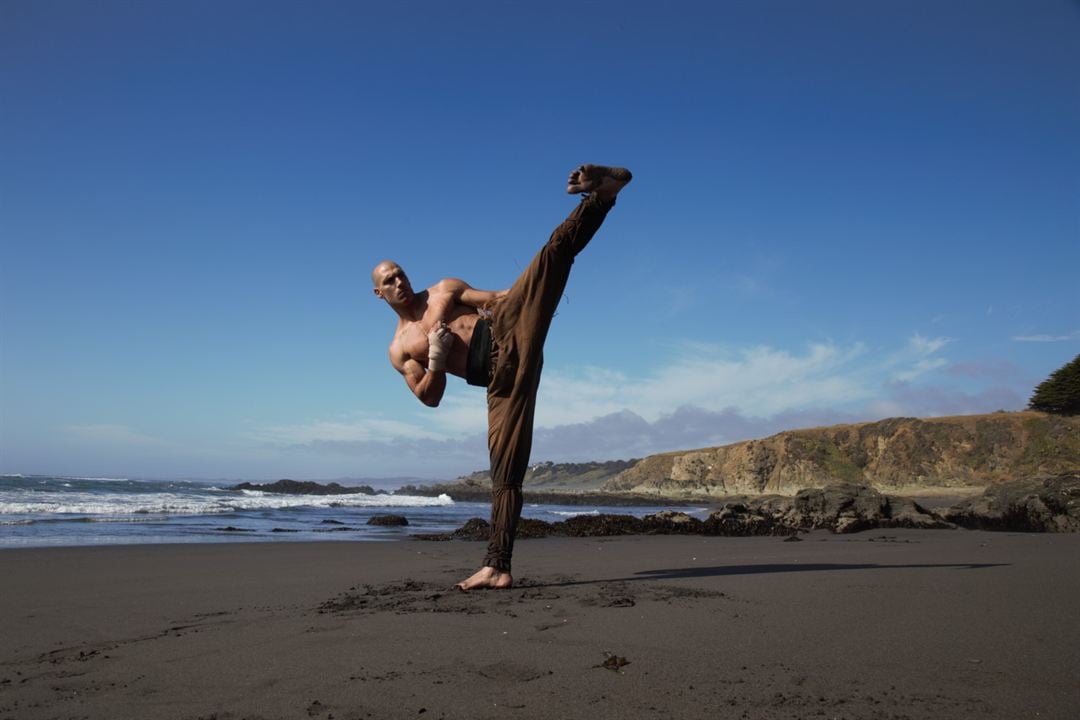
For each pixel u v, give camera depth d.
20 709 2.81
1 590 6.24
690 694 2.86
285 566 8.30
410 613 4.61
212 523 17.73
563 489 129.50
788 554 9.31
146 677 3.25
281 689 3.01
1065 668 3.22
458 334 5.85
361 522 21.25
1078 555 8.57
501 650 3.59
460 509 36.94
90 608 5.26
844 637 3.84
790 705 2.72
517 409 5.80
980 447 68.31
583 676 3.13
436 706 2.76
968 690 2.89
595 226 5.75
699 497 77.81
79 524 15.95
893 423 76.94
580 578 6.58
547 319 5.81
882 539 12.55
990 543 11.01
